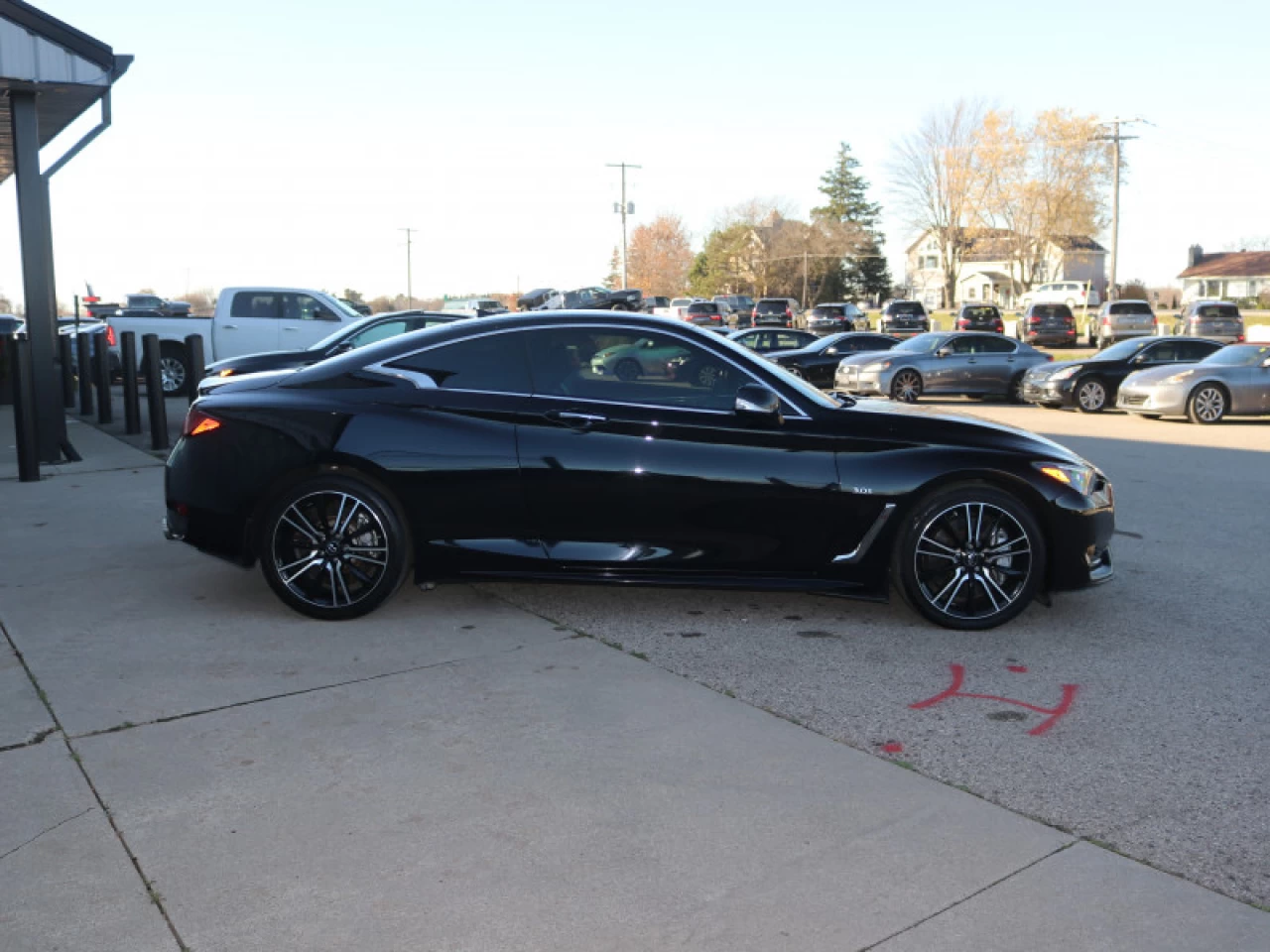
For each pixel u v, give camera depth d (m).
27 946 2.61
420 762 3.62
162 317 18.33
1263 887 2.89
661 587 5.84
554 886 2.88
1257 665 4.73
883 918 2.73
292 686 4.30
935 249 101.62
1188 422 16.38
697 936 2.66
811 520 5.15
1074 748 3.80
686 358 5.27
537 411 5.17
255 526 5.27
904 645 4.96
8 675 4.41
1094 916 2.74
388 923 2.72
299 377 5.37
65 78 9.94
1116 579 6.30
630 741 3.80
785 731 3.91
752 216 106.56
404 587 5.80
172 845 3.08
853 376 20.50
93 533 7.15
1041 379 18.84
